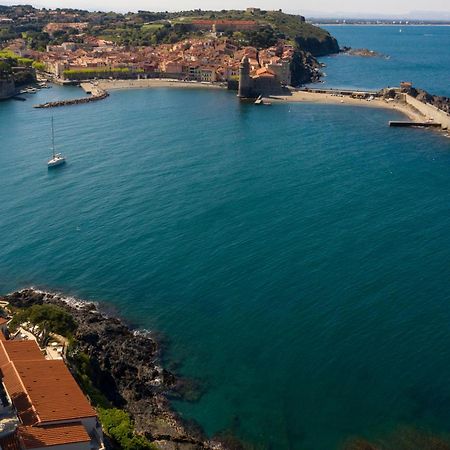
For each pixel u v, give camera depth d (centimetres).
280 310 9112
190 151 18312
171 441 6619
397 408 7181
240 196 14025
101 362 7644
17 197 14038
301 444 6694
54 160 16575
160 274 10256
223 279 10031
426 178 15650
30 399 5497
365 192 14388
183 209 13150
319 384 7594
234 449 6612
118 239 11625
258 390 7525
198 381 7700
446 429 6862
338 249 11062
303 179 15425
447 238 11594
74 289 9862
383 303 9238
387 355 8062
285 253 10894
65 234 11900
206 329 8744
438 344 8269
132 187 14738
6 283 10094
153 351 8256
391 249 11075
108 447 5741
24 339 7094
